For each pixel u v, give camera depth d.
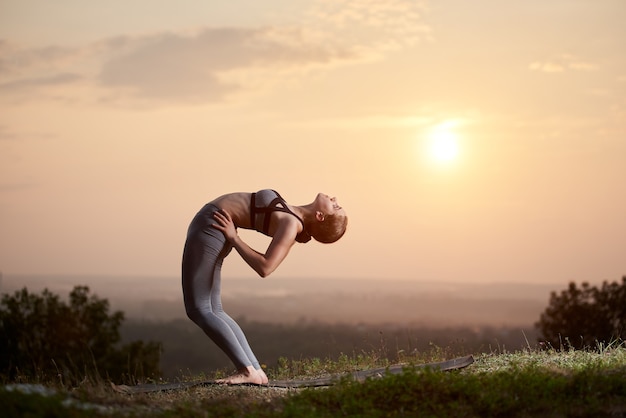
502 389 6.52
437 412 6.12
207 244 7.71
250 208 7.82
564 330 25.91
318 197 8.02
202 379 9.00
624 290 25.53
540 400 6.33
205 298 7.73
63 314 27.62
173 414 6.19
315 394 6.60
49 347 27.48
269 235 7.96
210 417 6.14
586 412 6.11
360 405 6.19
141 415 6.12
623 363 7.77
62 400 6.24
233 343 7.68
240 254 7.57
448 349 10.05
